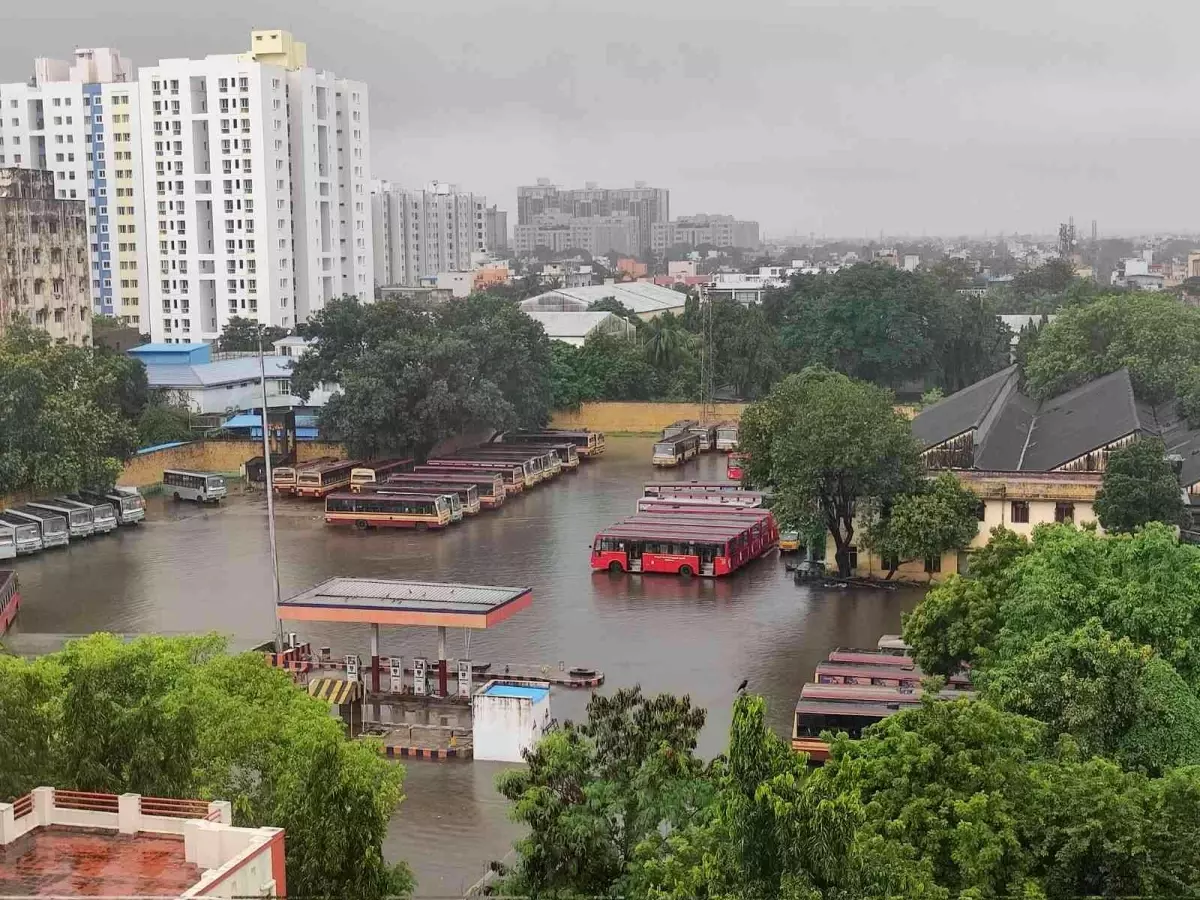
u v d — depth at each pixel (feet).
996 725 134.31
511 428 491.72
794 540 343.05
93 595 312.71
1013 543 213.46
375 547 360.89
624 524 342.44
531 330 510.58
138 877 102.01
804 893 100.42
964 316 597.11
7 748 131.85
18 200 490.90
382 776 151.53
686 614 287.28
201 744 143.95
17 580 308.81
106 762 130.72
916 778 130.00
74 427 392.06
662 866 112.68
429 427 451.12
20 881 101.50
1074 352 437.99
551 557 345.10
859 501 311.47
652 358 579.48
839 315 570.46
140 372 507.71
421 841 180.55
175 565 343.05
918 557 298.56
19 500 387.96
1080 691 150.82
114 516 389.39
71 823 111.96
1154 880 119.14
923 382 612.70
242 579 325.83
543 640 268.82
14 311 487.61
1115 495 289.33
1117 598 181.06
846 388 306.35
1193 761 148.05
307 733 143.95
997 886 120.67
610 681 241.96
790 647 260.83
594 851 122.83
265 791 143.33
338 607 238.27
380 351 452.76
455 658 257.55
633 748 133.49
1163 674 159.22
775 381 555.28
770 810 104.22
